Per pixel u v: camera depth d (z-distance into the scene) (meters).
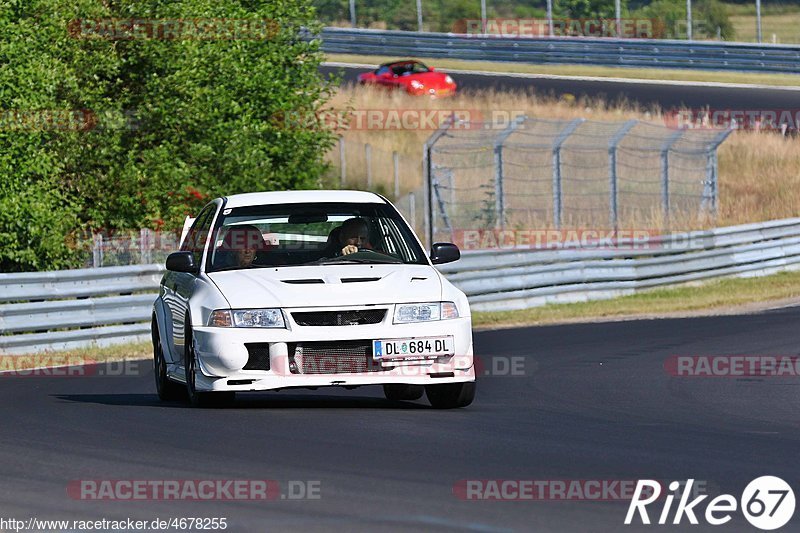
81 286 61.88
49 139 74.56
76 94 76.88
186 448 29.31
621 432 32.78
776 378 46.88
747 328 66.94
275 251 37.94
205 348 34.69
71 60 78.00
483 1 189.88
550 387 44.38
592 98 155.12
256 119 89.38
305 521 21.62
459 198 118.19
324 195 39.56
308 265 36.84
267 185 87.88
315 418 34.41
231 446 29.52
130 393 44.03
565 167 126.44
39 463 27.64
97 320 61.94
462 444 29.98
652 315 77.94
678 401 40.50
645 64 175.75
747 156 139.50
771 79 169.50
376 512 22.27
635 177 125.88
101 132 78.25
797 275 101.00
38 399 41.47
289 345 34.22
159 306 41.06
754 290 90.75
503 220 98.19
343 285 35.00
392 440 30.44
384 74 156.50
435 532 20.78
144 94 81.88
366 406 38.09
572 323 74.00
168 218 81.38
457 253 38.56
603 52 177.88
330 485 24.73
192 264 37.59
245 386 34.31
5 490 24.61
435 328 34.81
